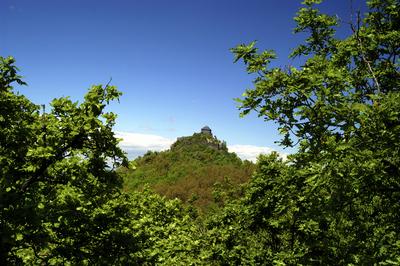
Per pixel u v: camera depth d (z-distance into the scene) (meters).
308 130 7.48
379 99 7.07
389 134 6.53
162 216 25.77
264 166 15.55
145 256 12.72
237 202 18.78
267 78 7.86
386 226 7.80
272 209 14.94
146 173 176.75
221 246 15.86
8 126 10.51
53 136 10.16
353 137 6.77
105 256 10.60
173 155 192.12
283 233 15.80
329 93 7.12
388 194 7.42
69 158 10.32
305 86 7.34
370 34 9.19
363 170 6.43
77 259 10.25
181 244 16.31
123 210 12.09
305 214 8.41
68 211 10.07
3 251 8.73
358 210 8.19
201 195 132.88
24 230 8.39
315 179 6.90
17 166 10.45
